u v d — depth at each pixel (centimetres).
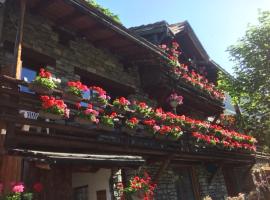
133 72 1238
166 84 1222
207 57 1783
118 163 748
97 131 836
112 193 846
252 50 1633
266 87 1656
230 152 1482
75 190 938
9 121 650
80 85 788
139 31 1396
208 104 1572
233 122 1884
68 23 969
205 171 1479
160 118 1052
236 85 1714
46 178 699
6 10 823
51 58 922
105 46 1110
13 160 686
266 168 2017
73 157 651
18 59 699
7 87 671
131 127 912
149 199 903
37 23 913
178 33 1581
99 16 892
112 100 1136
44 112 689
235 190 1681
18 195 601
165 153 1033
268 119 1783
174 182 1241
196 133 1212
